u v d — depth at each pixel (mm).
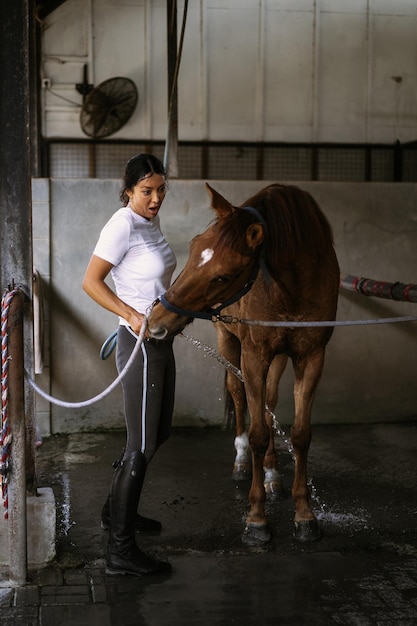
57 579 2527
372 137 9500
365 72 9375
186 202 4391
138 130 9188
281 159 9422
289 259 2551
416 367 4688
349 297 4586
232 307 3186
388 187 4562
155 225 2709
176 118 4527
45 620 2246
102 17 8922
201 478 3688
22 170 2523
